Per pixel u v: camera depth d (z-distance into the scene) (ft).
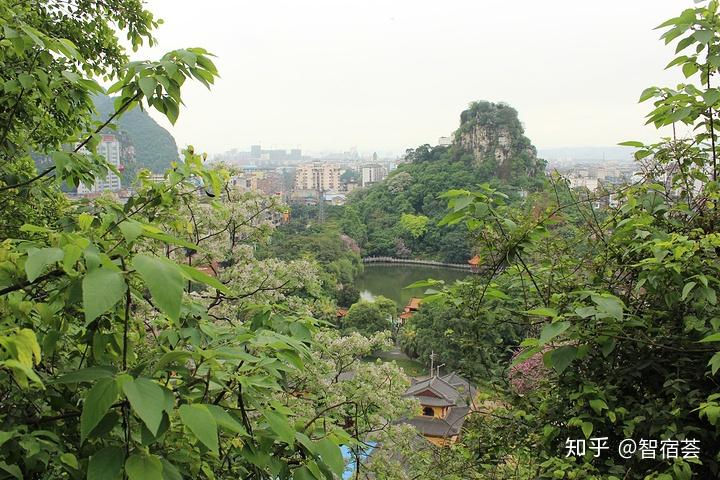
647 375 8.29
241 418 5.35
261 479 5.85
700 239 7.66
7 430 4.53
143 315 8.73
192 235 14.58
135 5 17.17
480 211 8.49
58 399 5.14
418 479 12.28
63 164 8.36
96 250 3.80
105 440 4.78
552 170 9.58
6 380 4.80
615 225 9.12
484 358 10.10
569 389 8.50
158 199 7.58
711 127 8.61
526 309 9.32
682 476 6.60
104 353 5.55
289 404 11.39
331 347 16.69
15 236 9.43
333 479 5.59
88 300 3.29
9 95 8.52
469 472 10.11
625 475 7.43
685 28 7.82
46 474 5.04
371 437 15.79
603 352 7.43
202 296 12.82
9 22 8.21
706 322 7.80
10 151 9.31
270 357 5.97
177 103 6.73
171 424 4.99
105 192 11.00
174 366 4.75
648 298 8.40
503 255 8.79
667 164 9.35
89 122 12.77
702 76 8.36
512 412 9.85
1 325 4.42
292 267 16.07
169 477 4.16
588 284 8.86
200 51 6.41
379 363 17.80
